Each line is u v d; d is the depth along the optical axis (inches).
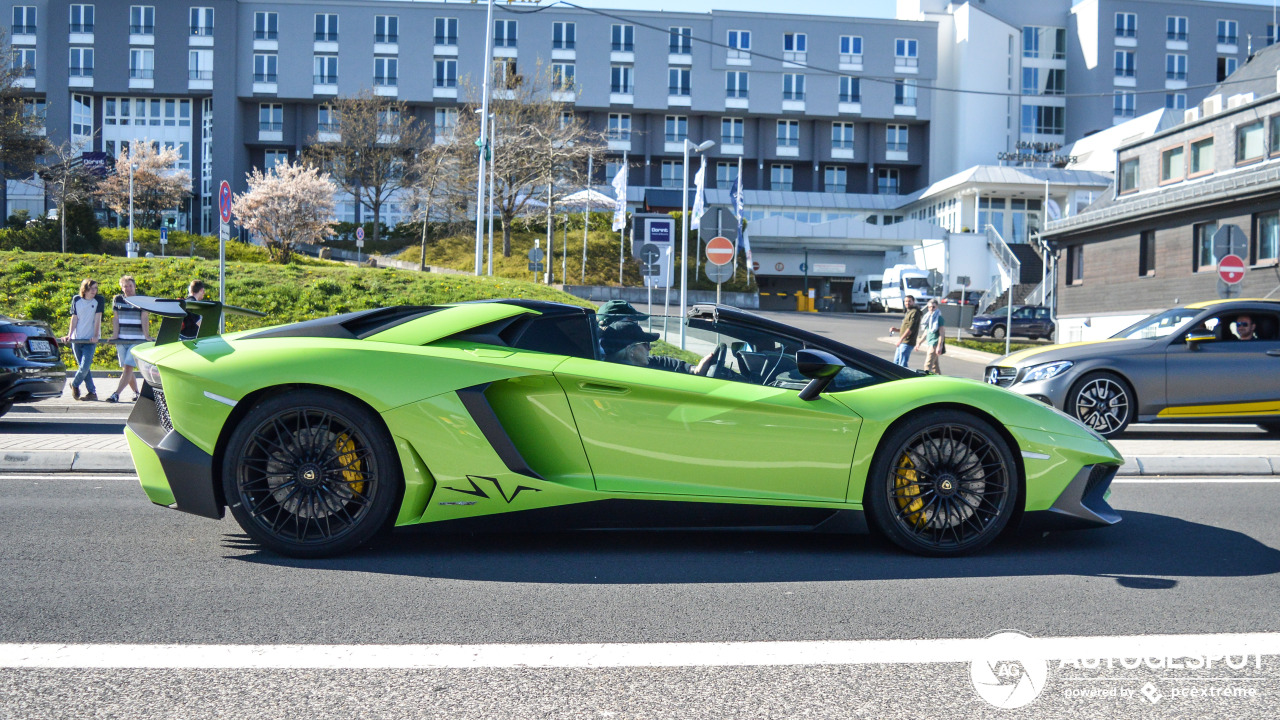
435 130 2559.1
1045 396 374.9
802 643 122.6
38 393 380.2
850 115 2650.1
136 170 2245.3
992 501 173.9
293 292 824.9
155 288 794.8
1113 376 372.2
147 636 122.3
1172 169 1115.3
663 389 166.7
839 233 2367.1
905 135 2716.5
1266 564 168.9
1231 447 347.9
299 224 1833.2
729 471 167.6
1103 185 2196.1
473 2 2529.5
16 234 1537.9
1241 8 2699.3
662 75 2593.5
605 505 164.2
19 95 1813.5
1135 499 240.8
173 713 97.9
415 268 1895.9
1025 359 390.0
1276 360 373.4
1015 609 138.9
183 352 167.9
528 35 2549.2
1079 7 2701.8
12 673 108.6
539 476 163.3
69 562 161.2
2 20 2432.3
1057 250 1277.1
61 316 744.3
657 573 159.5
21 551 168.9
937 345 583.8
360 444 162.7
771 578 156.6
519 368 165.3
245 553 168.4
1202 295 976.9
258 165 2605.8
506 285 941.8
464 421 161.8
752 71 2620.6
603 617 133.6
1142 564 168.2
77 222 1630.2
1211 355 373.4
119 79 2448.3
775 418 168.1
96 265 835.4
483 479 162.1
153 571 155.6
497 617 133.0
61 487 239.9
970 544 172.4
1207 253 984.9
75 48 2440.9
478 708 100.2
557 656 116.7
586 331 174.2
